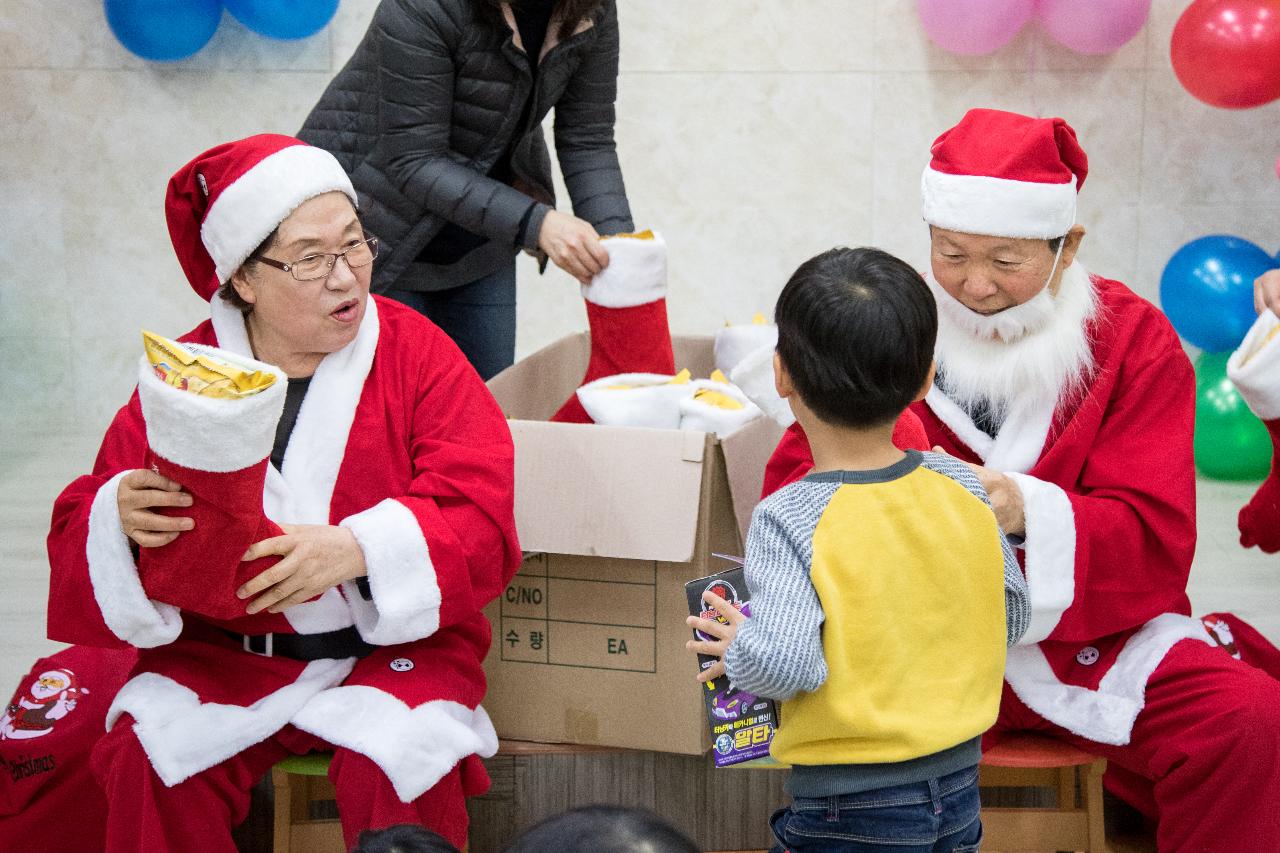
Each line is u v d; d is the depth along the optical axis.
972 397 1.91
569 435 2.01
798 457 1.86
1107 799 2.18
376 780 1.71
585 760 2.13
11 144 4.17
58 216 4.23
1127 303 1.93
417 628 1.76
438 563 1.75
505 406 2.46
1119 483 1.85
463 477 1.81
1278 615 2.93
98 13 4.09
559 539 1.99
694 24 4.20
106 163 4.20
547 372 2.71
